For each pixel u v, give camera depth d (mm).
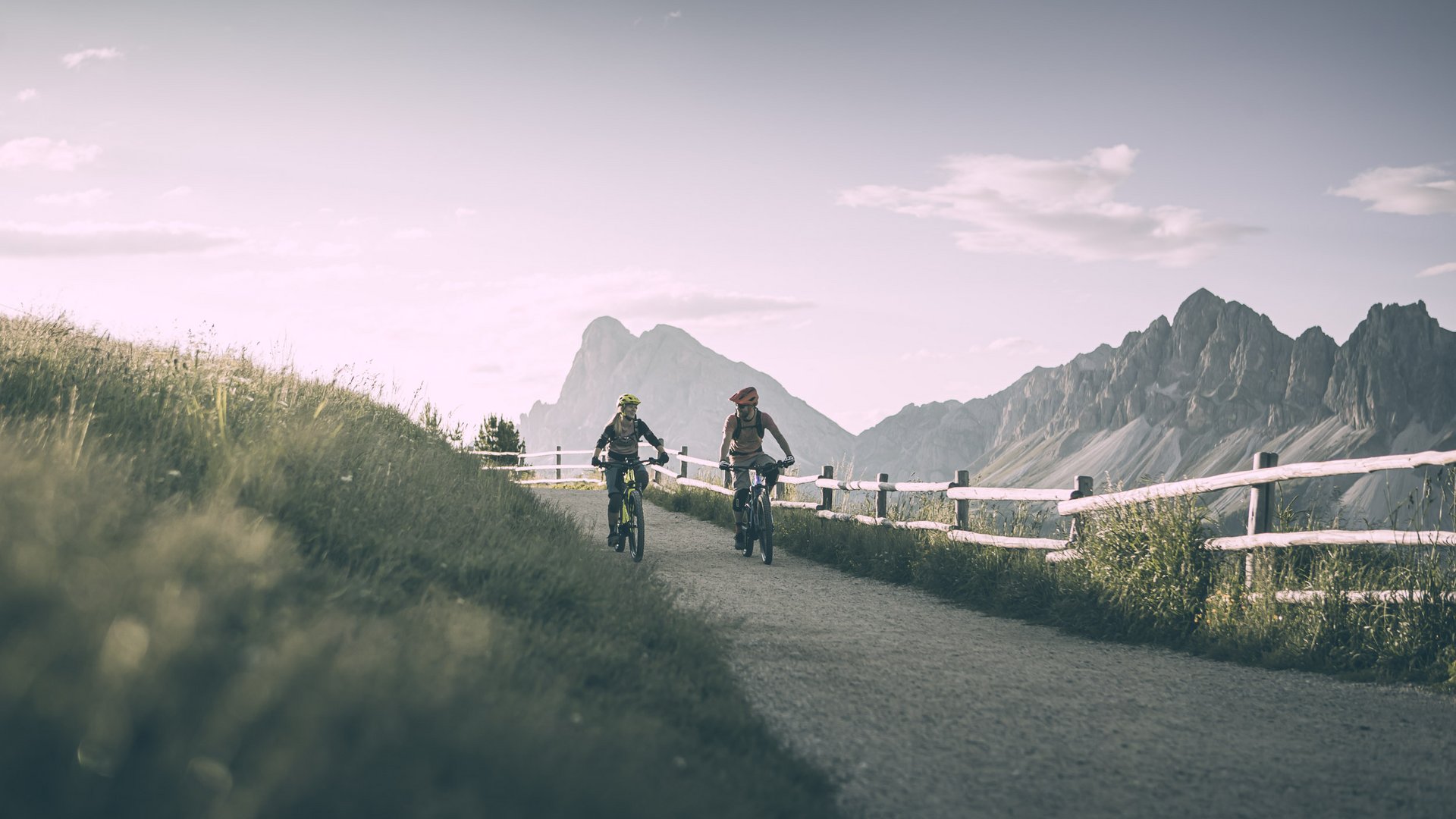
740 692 5422
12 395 6949
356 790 2088
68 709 2014
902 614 8969
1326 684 6457
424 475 8836
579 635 5359
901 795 4195
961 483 12383
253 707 2139
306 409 9688
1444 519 6922
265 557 3971
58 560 2805
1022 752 4898
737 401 12891
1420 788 4453
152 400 7605
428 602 4926
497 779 2463
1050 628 8484
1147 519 8953
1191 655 7426
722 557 12664
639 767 3184
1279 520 8453
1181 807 4168
